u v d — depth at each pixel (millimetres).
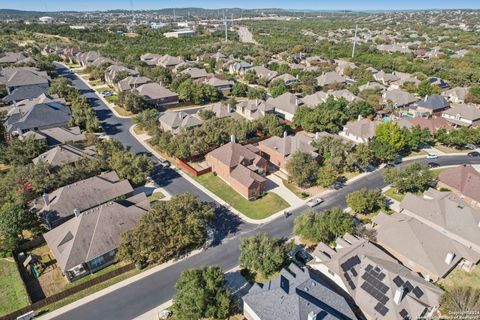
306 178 65562
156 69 134750
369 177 71875
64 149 68938
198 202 52312
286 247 45750
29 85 118375
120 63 149750
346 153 73688
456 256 45781
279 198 63906
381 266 40625
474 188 62000
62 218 52938
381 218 52406
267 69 152625
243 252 45688
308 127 88750
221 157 69000
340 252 43844
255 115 98812
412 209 55875
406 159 80000
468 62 170250
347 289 39656
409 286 38969
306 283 38312
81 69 159875
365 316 38312
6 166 71312
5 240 46938
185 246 50938
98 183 58844
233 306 38969
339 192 66312
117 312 40375
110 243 46875
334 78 135125
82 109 94000
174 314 38250
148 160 67438
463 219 51438
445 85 137250
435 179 67625
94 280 43906
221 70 166375
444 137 84312
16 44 185500
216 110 97875
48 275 45375
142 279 45219
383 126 78500
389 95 114875
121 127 94250
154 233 44719
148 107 105938
